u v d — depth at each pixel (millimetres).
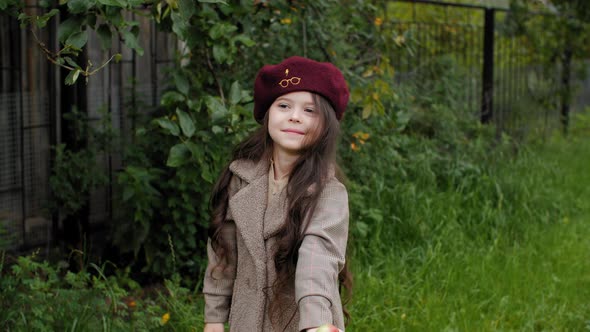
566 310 4496
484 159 6891
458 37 8133
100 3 2938
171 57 5344
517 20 8641
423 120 6781
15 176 4773
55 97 4801
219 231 2623
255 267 2463
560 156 8602
